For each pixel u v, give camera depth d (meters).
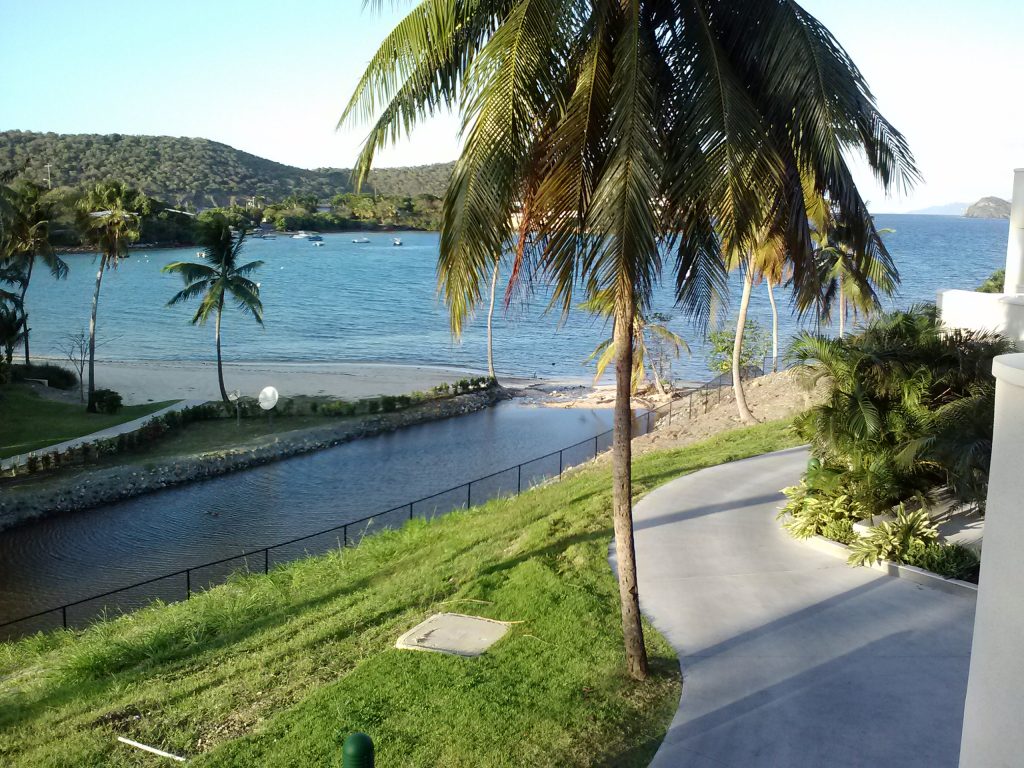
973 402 11.62
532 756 7.23
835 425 12.91
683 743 7.38
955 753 7.07
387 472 29.38
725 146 6.60
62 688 9.76
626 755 7.24
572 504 15.55
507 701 8.14
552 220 7.14
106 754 7.77
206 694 8.91
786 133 7.44
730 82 6.84
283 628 10.87
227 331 75.31
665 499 15.13
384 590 11.84
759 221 7.09
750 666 8.76
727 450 19.77
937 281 114.25
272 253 181.00
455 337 7.19
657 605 10.38
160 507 25.20
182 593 18.16
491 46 6.86
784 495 15.24
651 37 7.44
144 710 8.70
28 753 7.93
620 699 8.17
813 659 8.87
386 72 7.82
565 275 7.35
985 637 4.44
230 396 43.81
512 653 9.22
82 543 21.97
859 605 10.22
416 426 37.12
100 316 84.62
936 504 13.30
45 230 45.16
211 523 23.67
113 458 29.36
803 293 7.97
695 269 7.60
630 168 6.52
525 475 28.55
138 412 38.44
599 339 72.88
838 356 13.16
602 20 7.10
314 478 28.59
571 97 7.24
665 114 7.22
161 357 60.47
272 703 8.59
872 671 8.56
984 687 4.43
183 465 28.47
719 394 36.31
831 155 6.93
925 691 8.13
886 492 12.81
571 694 8.27
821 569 11.52
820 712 7.80
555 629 9.74
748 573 11.41
